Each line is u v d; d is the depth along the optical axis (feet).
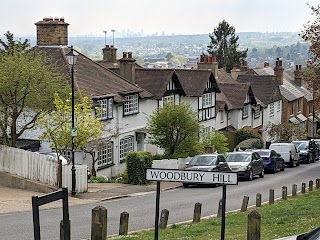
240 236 49.11
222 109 193.36
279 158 140.15
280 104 249.55
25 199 80.28
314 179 119.85
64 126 100.12
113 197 88.48
